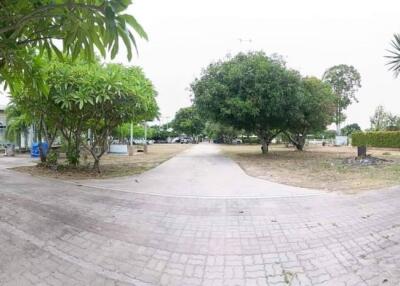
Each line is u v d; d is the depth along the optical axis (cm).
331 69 4684
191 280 324
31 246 406
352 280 318
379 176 1009
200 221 515
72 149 1216
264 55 2017
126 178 982
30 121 1261
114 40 273
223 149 3400
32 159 1692
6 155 1980
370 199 661
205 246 411
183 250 399
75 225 487
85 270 343
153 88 1200
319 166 1397
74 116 1080
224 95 1900
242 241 429
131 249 400
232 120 2059
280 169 1282
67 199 657
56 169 1165
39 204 609
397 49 1338
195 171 1196
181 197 688
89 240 428
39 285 309
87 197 679
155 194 718
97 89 898
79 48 321
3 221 502
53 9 282
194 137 7962
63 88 888
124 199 664
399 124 4000
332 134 6394
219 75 1981
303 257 376
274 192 746
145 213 558
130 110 1035
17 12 299
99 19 276
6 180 902
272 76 1839
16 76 448
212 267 353
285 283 315
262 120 2042
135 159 1808
